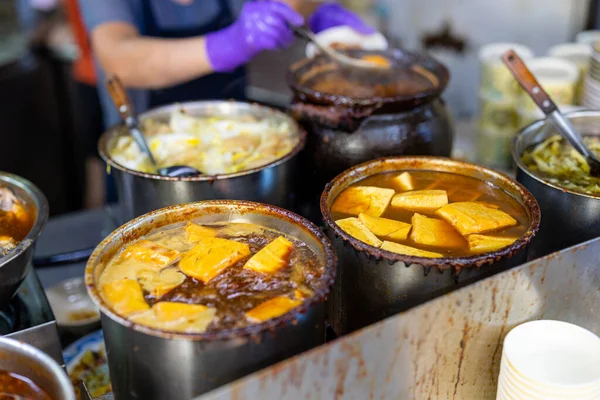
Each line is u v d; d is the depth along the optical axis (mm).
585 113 1245
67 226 1527
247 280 839
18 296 1003
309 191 1221
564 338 893
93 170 2877
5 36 2791
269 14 1335
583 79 1546
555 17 2006
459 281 862
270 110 1306
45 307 982
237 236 916
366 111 1113
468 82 2324
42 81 2686
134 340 772
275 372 751
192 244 902
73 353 1133
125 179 1083
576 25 1970
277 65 2408
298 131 1183
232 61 1414
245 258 873
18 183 1076
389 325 812
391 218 983
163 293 819
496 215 956
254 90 2523
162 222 924
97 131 2631
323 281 803
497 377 940
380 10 2492
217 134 1273
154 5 1625
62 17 2914
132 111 1237
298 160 1186
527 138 1195
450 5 2260
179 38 1672
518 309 903
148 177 1044
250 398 748
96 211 1594
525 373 830
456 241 927
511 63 1155
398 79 1276
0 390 793
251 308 797
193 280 841
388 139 1134
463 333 875
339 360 791
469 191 1036
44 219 981
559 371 854
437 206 997
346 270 916
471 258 847
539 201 1046
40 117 2713
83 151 2912
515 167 1140
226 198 1048
